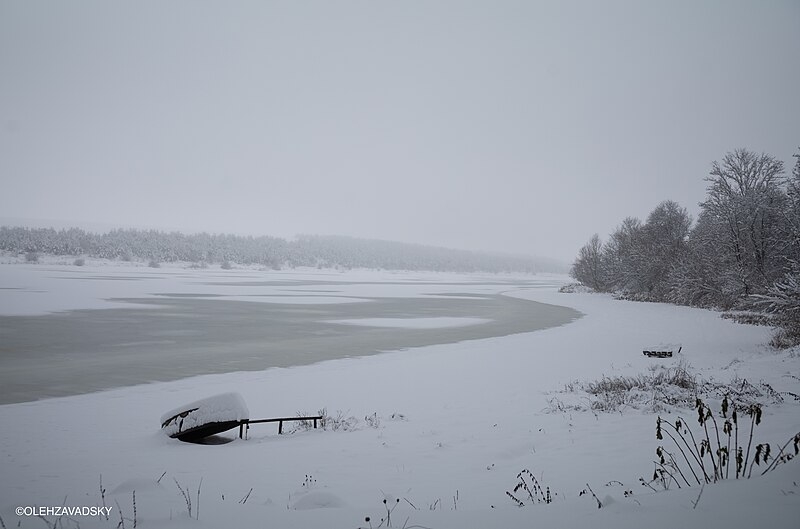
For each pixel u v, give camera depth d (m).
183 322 35.59
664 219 69.31
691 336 30.72
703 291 53.69
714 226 51.47
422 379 18.38
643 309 51.69
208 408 10.67
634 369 19.78
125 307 44.44
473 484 6.93
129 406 14.54
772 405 11.55
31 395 16.02
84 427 12.18
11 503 6.05
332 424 11.81
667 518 3.89
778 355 20.84
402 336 30.91
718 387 13.51
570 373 19.31
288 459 8.75
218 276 117.69
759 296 29.05
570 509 4.57
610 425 10.49
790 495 4.12
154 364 21.41
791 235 42.72
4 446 10.35
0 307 42.03
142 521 4.71
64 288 63.91
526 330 34.72
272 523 4.61
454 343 28.25
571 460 7.99
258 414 13.43
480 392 16.06
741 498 4.19
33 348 24.81
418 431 10.84
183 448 9.99
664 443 8.70
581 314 46.56
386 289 87.50
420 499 6.21
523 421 11.44
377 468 8.05
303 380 18.23
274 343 27.53
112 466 8.43
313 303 54.09
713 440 8.54
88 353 23.77
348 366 21.23
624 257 74.00
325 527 4.48
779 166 49.69
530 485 6.68
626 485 6.37
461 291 86.38
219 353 24.25
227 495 6.50
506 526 4.18
